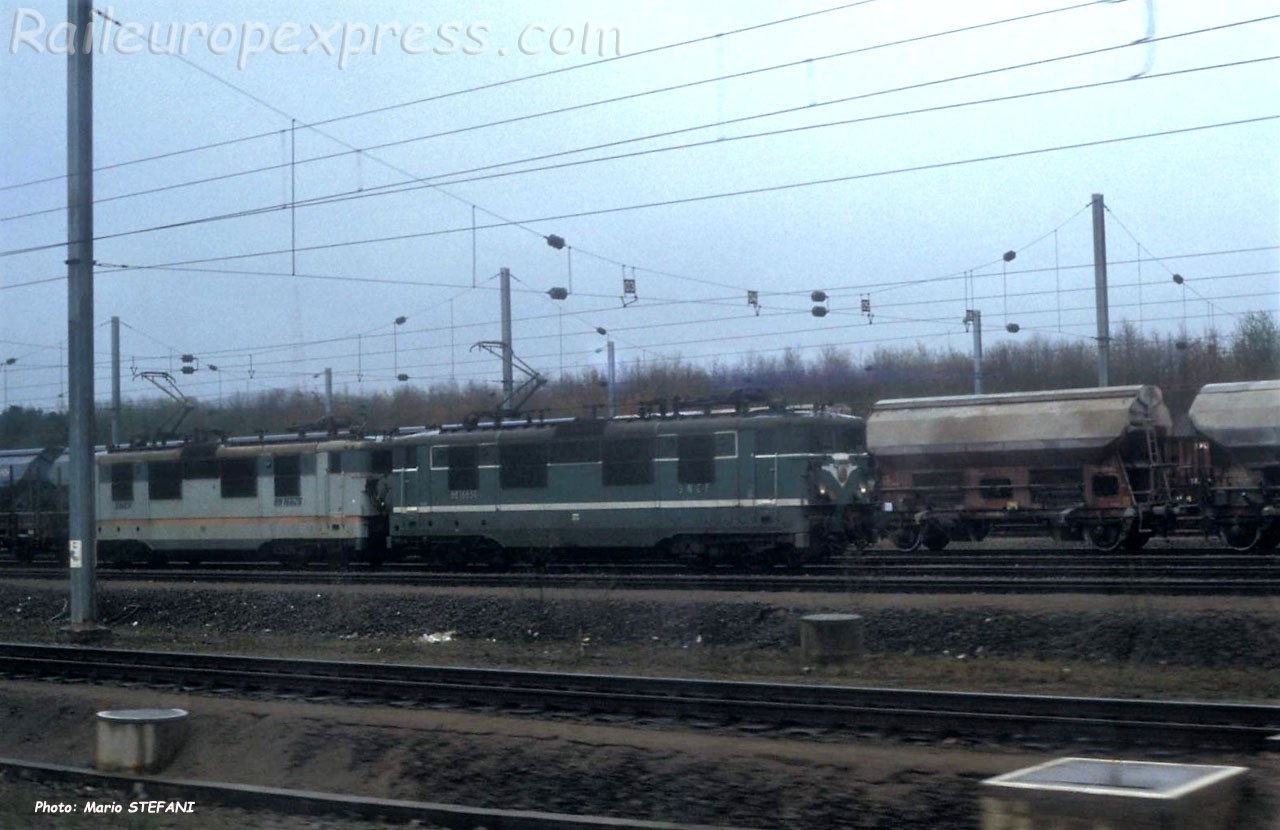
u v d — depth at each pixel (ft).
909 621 59.31
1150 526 91.30
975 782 32.30
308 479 106.01
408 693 47.14
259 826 31.24
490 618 70.13
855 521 87.04
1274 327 142.31
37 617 86.43
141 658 58.29
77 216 65.26
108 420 191.31
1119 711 38.91
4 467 137.08
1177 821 22.34
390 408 190.08
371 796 36.78
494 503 95.14
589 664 57.62
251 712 44.52
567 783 35.50
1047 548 99.60
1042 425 92.58
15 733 47.47
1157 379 153.48
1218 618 53.98
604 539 90.68
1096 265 101.60
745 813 32.27
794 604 64.44
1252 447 87.92
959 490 96.73
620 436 90.12
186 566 116.37
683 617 65.36
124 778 35.40
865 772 33.60
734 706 41.24
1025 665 53.16
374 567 105.91
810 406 88.84
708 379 175.83
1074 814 22.93
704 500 86.63
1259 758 33.60
